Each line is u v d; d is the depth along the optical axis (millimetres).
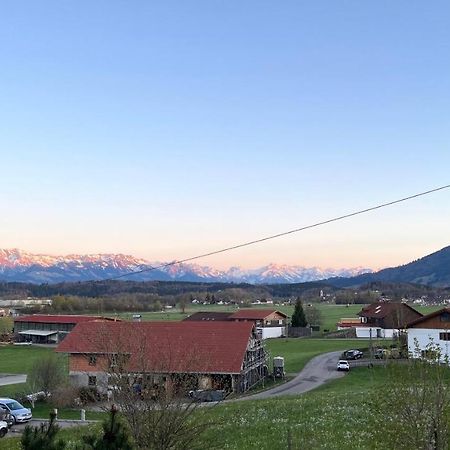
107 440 14570
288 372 71625
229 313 136375
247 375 61031
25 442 13477
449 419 16562
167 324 65062
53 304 155125
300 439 28500
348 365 69312
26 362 90562
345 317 175750
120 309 169000
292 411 36844
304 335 128750
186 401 22125
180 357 30875
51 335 130750
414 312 115625
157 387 20328
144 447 18281
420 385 16797
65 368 57969
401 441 16703
